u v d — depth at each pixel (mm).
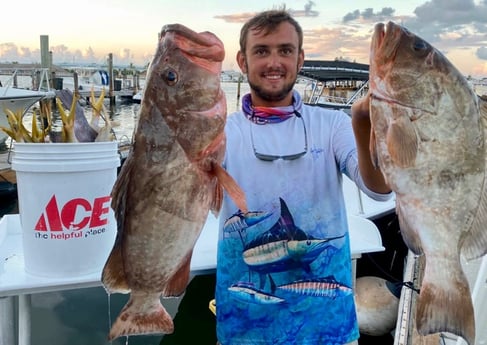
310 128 2133
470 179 1657
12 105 12984
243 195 1696
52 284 2180
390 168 1626
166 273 1815
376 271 4418
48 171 2131
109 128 2354
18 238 2836
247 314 2086
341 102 8523
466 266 2660
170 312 4254
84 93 23781
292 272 2068
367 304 3709
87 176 2193
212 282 4652
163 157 1730
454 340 2543
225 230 2141
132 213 1783
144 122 1747
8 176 9273
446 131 1615
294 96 2195
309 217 2070
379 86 1605
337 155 2109
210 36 1721
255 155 2086
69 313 3869
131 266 1821
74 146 2146
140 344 3838
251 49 2090
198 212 1773
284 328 2061
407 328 2859
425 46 1602
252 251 2082
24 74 24547
